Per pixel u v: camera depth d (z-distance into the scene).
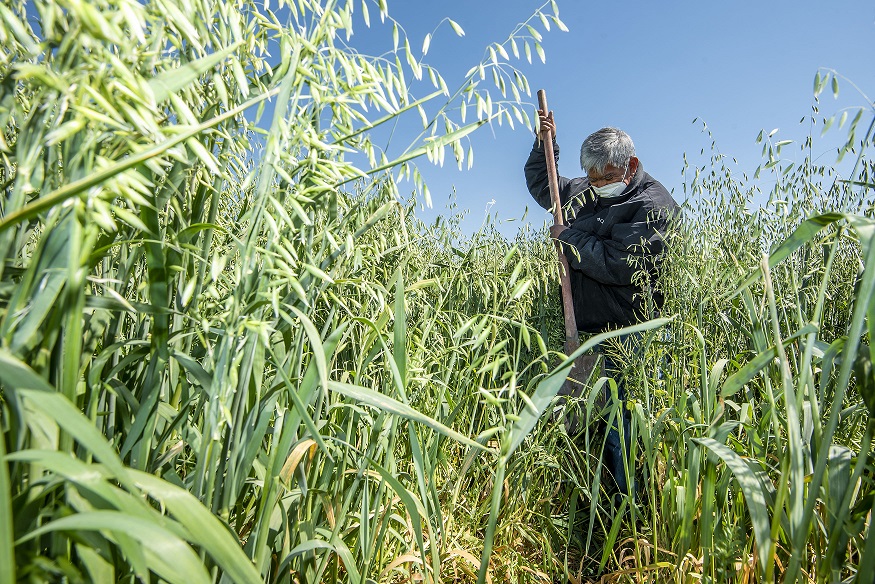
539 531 2.29
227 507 0.93
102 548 0.71
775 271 2.05
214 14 0.86
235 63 0.85
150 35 0.74
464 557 1.66
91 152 0.62
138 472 0.68
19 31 0.60
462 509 1.98
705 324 2.33
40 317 0.62
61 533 0.69
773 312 1.02
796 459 0.95
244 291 0.91
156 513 0.67
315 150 0.96
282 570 1.09
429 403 1.75
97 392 0.81
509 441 1.04
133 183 0.65
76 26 0.60
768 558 0.98
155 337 0.86
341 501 1.35
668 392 2.02
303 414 0.87
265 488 0.96
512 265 2.87
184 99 0.89
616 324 3.28
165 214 1.05
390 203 1.19
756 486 1.06
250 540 1.03
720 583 1.36
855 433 1.54
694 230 2.51
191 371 0.90
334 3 0.93
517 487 2.03
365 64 1.04
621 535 2.26
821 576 0.97
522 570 1.96
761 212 2.29
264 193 0.85
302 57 0.94
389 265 1.73
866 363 0.91
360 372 1.28
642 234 3.02
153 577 0.84
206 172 0.98
